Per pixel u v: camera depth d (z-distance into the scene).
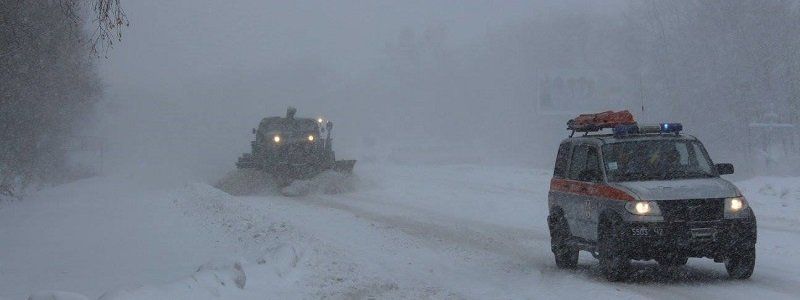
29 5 21.44
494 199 25.91
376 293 10.06
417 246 15.31
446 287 10.81
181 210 21.42
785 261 12.32
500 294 10.24
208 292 8.84
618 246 10.31
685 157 11.41
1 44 20.95
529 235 17.06
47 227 18.81
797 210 19.42
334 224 19.34
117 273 11.77
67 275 11.77
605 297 9.66
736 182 26.41
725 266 11.24
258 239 14.74
